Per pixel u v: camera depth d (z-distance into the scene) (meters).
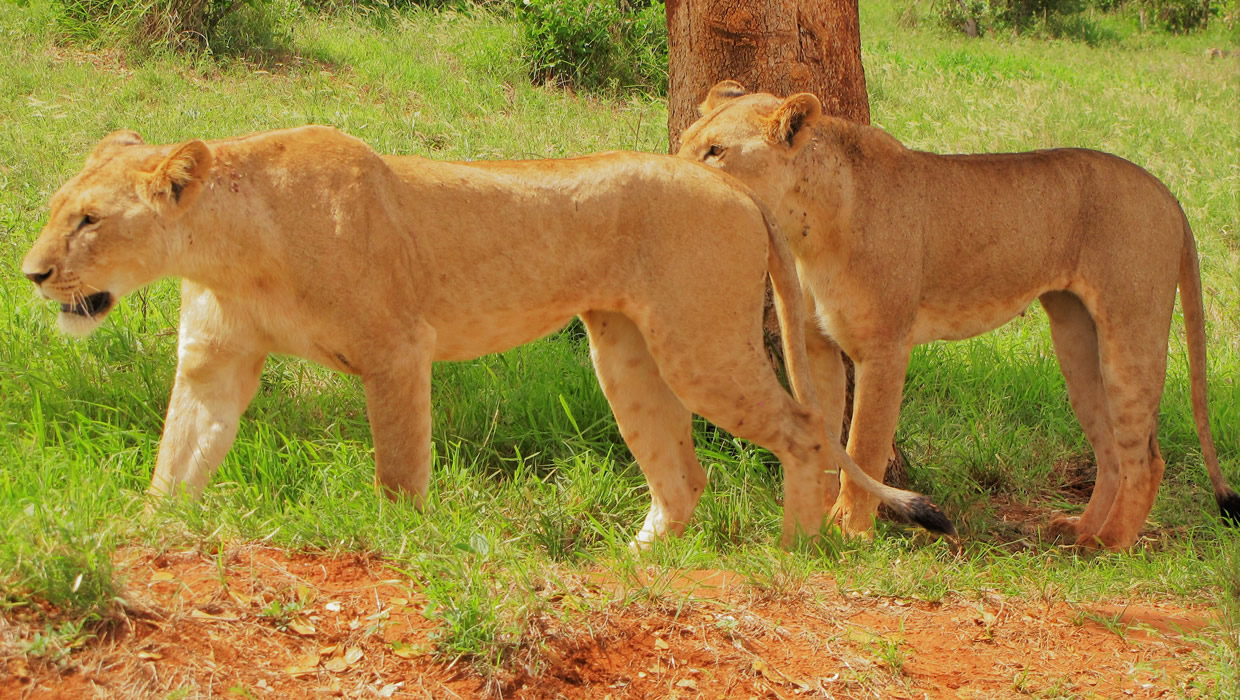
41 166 12.67
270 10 19.31
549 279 6.73
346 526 5.89
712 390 7.00
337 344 6.30
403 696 4.79
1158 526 9.09
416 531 5.97
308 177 6.20
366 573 5.66
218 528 5.74
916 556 7.16
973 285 8.27
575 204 6.71
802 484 7.24
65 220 5.85
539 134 16.50
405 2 22.81
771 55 8.75
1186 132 21.20
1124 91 26.03
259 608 5.11
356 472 7.29
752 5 8.69
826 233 7.87
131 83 16.30
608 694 5.15
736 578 6.43
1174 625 6.51
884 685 5.51
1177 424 10.33
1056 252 8.42
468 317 6.67
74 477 6.16
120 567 5.08
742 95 8.13
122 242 5.90
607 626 5.54
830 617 6.10
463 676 4.98
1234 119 23.38
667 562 6.55
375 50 19.91
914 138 19.03
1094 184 8.45
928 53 30.03
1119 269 8.39
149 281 6.13
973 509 9.16
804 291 8.13
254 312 6.29
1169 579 7.23
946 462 9.64
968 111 21.11
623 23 20.75
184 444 6.39
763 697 5.28
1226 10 42.69
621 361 7.38
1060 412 10.61
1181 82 28.17
